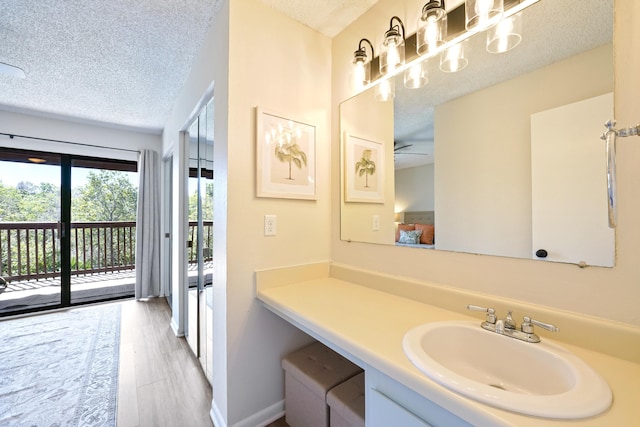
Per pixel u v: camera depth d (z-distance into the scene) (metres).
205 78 1.78
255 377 1.51
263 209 1.52
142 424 1.52
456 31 1.20
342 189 1.75
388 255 1.48
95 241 3.71
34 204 3.25
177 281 2.64
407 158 1.40
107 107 2.92
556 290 0.92
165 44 1.87
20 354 2.22
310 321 1.09
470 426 0.63
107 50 1.92
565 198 0.91
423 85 1.33
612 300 0.81
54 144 3.25
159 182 3.85
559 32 0.93
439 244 1.26
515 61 1.03
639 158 0.77
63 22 1.64
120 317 3.03
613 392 0.63
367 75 1.59
